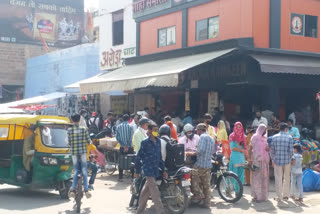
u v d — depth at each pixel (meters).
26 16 38.38
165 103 19.67
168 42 19.56
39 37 38.88
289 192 9.63
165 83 13.59
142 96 20.88
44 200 9.31
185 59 16.39
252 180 9.30
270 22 15.77
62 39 40.03
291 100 17.95
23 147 9.54
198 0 17.64
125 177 12.88
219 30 16.73
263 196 9.27
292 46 16.30
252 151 9.23
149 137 7.64
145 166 7.54
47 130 9.41
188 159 8.95
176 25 19.02
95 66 27.00
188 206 8.78
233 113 16.83
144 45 21.19
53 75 31.11
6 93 37.94
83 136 8.55
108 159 13.50
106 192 10.41
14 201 9.18
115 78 16.66
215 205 8.91
